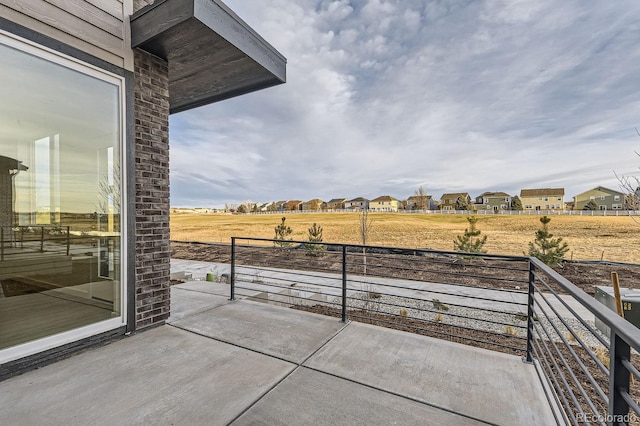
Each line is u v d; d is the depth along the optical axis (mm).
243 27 3141
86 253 2646
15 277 2225
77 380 2127
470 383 2156
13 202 2227
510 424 1727
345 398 1957
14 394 1950
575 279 8727
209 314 3586
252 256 13023
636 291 5191
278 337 2926
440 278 8844
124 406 1838
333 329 3143
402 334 3023
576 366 3189
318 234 12977
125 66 2906
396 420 1751
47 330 2387
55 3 2404
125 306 2895
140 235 3035
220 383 2111
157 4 2762
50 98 2410
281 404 1882
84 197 2633
